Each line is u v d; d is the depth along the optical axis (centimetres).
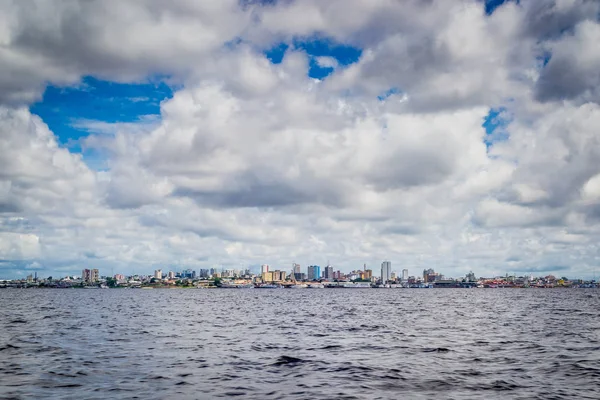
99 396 2245
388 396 2262
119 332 5156
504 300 16888
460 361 3200
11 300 17175
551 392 2336
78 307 11600
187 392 2333
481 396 2264
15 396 2239
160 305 13125
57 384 2492
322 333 5075
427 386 2467
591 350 3691
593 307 11100
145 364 3095
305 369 2927
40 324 6206
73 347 3909
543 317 7538
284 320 7125
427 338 4550
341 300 17838
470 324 6212
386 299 18875
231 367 2992
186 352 3638
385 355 3472
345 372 2831
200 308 11306
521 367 2972
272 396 2262
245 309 10894
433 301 16162
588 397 2242
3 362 3148
